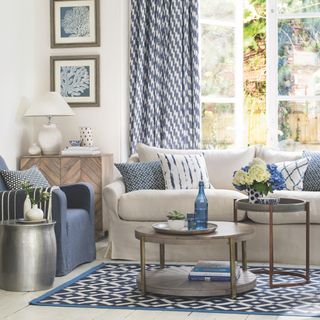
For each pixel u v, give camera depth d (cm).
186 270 700
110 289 664
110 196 788
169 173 826
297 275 697
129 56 935
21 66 893
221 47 961
